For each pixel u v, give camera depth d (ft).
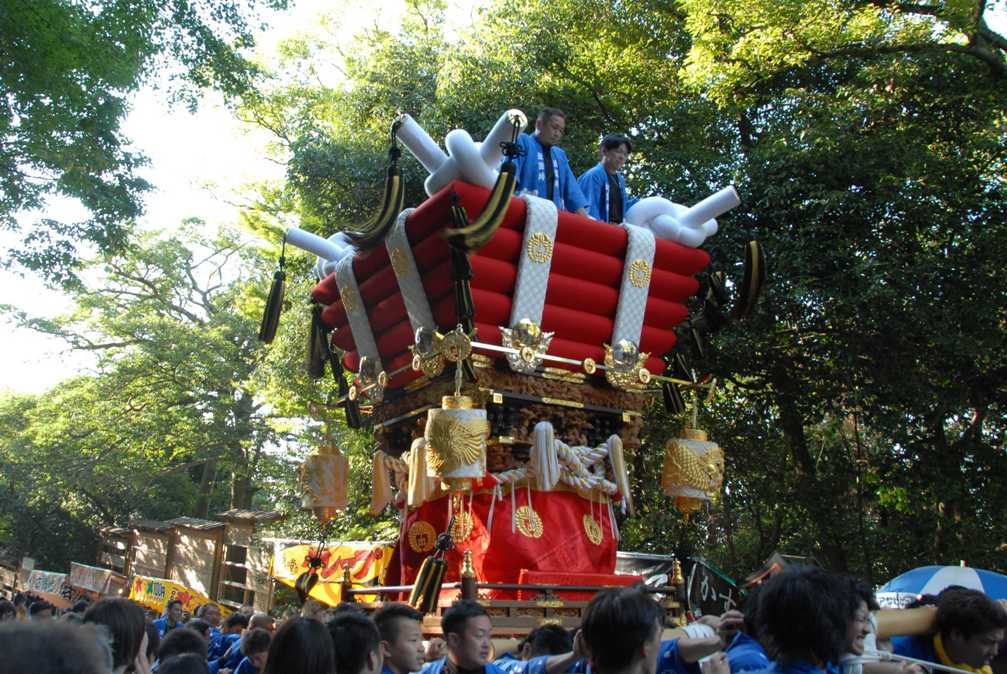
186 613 41.91
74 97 43.60
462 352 24.61
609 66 63.52
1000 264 50.11
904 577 28.50
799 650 10.69
